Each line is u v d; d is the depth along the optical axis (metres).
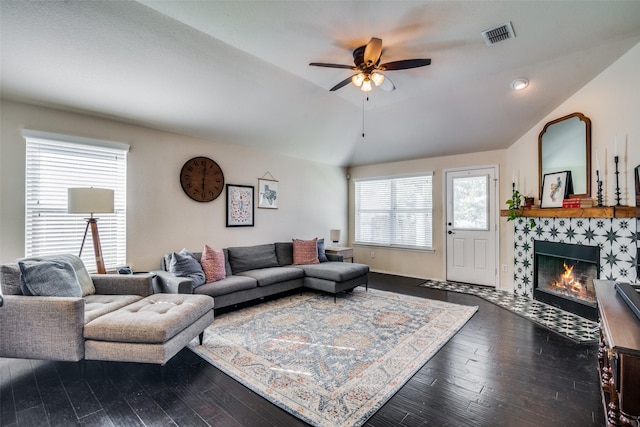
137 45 2.64
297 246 4.89
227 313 3.55
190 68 3.02
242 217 4.69
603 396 1.78
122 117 3.40
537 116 3.92
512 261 4.64
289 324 3.20
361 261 6.51
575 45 2.76
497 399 1.93
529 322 3.28
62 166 3.10
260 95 3.70
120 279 2.86
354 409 1.83
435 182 5.50
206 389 2.05
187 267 3.30
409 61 2.53
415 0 2.13
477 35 2.57
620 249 2.91
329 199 6.25
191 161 4.08
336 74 3.32
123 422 1.72
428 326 3.14
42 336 2.10
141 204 3.63
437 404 1.89
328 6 2.19
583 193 3.31
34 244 2.94
